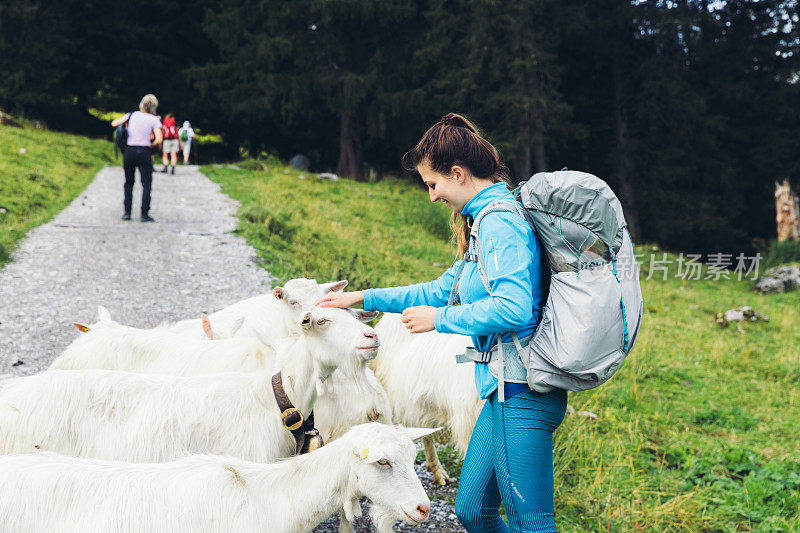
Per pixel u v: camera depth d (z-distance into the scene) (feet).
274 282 26.45
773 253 59.52
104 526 7.52
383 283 30.66
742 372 28.48
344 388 10.84
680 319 37.65
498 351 7.31
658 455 18.95
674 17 72.74
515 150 68.28
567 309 6.83
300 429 9.15
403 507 7.61
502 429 7.27
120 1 92.07
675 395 24.53
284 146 98.63
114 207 39.11
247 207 40.63
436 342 13.10
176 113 96.63
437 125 7.68
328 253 35.37
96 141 69.67
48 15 82.12
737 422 22.16
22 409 9.06
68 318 20.67
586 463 16.34
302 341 8.96
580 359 6.74
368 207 52.80
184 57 99.60
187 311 22.24
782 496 16.34
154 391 9.59
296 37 76.18
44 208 36.32
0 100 80.64
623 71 78.38
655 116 75.00
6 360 16.97
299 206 46.91
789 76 77.82
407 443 7.82
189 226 35.24
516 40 68.49
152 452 9.18
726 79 80.59
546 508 7.28
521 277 6.80
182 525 7.65
